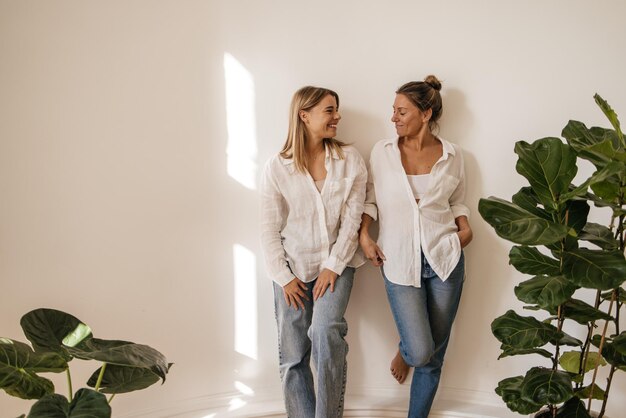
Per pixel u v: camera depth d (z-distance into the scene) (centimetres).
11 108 203
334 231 209
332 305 199
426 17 214
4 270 208
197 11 213
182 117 217
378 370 235
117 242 217
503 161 218
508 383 169
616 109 211
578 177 216
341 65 218
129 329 222
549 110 213
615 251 147
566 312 161
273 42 217
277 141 221
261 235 208
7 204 206
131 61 211
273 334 232
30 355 155
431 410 226
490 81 214
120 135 213
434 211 204
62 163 210
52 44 204
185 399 229
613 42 208
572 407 162
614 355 164
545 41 210
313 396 208
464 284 226
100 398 142
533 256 160
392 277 205
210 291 227
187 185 221
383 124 220
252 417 225
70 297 215
